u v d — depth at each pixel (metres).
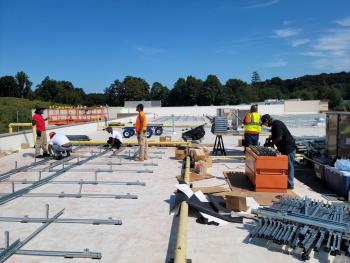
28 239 4.86
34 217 5.87
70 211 6.24
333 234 4.33
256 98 108.31
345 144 8.02
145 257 4.38
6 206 6.53
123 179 8.88
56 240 4.92
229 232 5.19
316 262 4.22
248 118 10.47
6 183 8.44
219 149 12.95
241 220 5.60
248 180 8.51
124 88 105.75
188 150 11.02
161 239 4.95
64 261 4.28
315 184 8.34
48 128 16.91
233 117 22.97
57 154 12.05
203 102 99.88
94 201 6.87
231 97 99.75
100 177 9.14
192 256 4.39
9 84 98.31
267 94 111.56
